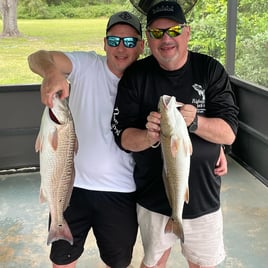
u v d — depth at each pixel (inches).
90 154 51.9
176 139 41.4
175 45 46.3
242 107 116.3
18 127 113.9
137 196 53.6
